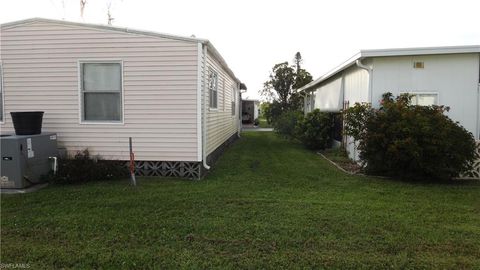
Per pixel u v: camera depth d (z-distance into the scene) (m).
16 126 6.83
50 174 6.81
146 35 7.36
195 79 7.36
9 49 7.55
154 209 5.12
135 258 3.52
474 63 8.71
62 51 7.49
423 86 8.77
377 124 7.61
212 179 7.30
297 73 32.44
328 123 12.89
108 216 4.79
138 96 7.48
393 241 3.99
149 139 7.54
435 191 6.37
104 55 7.45
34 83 7.58
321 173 8.05
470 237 4.13
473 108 8.78
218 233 4.20
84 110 7.62
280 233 4.21
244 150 12.65
